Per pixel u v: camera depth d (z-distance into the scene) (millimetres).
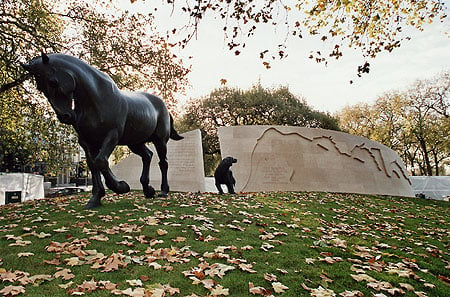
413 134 28812
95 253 3314
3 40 9523
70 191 24547
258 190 11516
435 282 3342
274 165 12000
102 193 5629
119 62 11359
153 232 4137
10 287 2479
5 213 5652
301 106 27625
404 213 8023
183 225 4523
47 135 12133
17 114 11570
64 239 3736
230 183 8680
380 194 12727
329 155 12695
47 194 23766
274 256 3596
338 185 12289
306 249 3975
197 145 11211
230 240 4039
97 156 4809
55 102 4348
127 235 3963
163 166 7230
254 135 12312
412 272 3479
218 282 2801
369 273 3379
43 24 10430
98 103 4734
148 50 11523
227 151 11992
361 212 7441
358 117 32656
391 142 31172
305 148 12516
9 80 10508
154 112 6227
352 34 6578
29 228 4141
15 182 17125
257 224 4980
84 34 10758
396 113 29812
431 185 21781
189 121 27203
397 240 5047
